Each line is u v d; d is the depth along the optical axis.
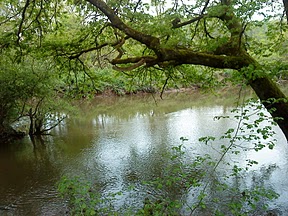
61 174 9.41
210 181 7.96
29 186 8.56
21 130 15.48
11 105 13.11
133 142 12.85
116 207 6.79
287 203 6.66
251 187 7.53
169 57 5.71
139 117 19.38
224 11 5.57
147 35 5.83
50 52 7.96
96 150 11.92
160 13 6.86
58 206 7.16
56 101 14.70
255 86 5.78
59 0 8.14
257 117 14.73
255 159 9.62
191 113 19.45
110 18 6.05
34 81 12.59
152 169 9.31
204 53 5.89
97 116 20.73
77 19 8.39
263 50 6.86
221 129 14.06
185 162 9.66
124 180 8.58
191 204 6.72
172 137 13.27
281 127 5.82
